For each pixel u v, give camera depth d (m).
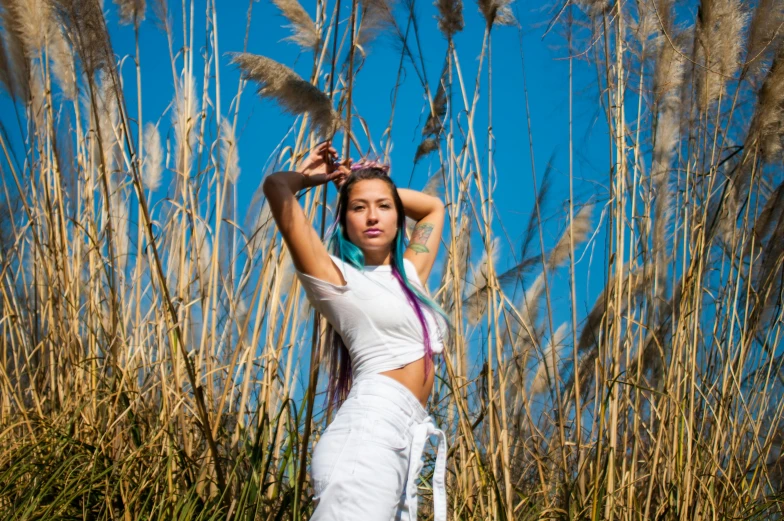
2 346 4.40
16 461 3.64
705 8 4.03
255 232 3.87
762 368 4.13
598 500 3.58
